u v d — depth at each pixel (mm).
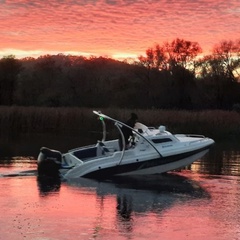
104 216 10156
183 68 71812
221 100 69312
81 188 13414
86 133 36062
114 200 11852
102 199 11953
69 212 10477
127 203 11500
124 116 36938
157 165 15719
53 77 78562
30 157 20344
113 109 39438
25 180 14547
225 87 69438
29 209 10703
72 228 9164
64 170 15242
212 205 11359
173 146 15875
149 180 14898
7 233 8758
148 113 37250
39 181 14398
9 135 32906
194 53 77125
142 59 78125
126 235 8758
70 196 12258
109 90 75812
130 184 14172
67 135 33875
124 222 9664
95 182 14445
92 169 15039
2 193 12438
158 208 10992
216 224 9617
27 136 32344
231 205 11367
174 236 8758
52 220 9750
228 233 8992
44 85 76250
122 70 80875
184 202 11695
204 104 69125
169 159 15727
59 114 38594
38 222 9570
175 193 12852
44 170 15070
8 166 17375
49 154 15141
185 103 69375
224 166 18531
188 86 70438
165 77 74188
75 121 38562
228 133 36062
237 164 19234
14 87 71438
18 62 72000
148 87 75125
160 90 71438
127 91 73188
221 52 74625
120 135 15641
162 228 9266
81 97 72500
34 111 38625
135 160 15406
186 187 13781
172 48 77312
